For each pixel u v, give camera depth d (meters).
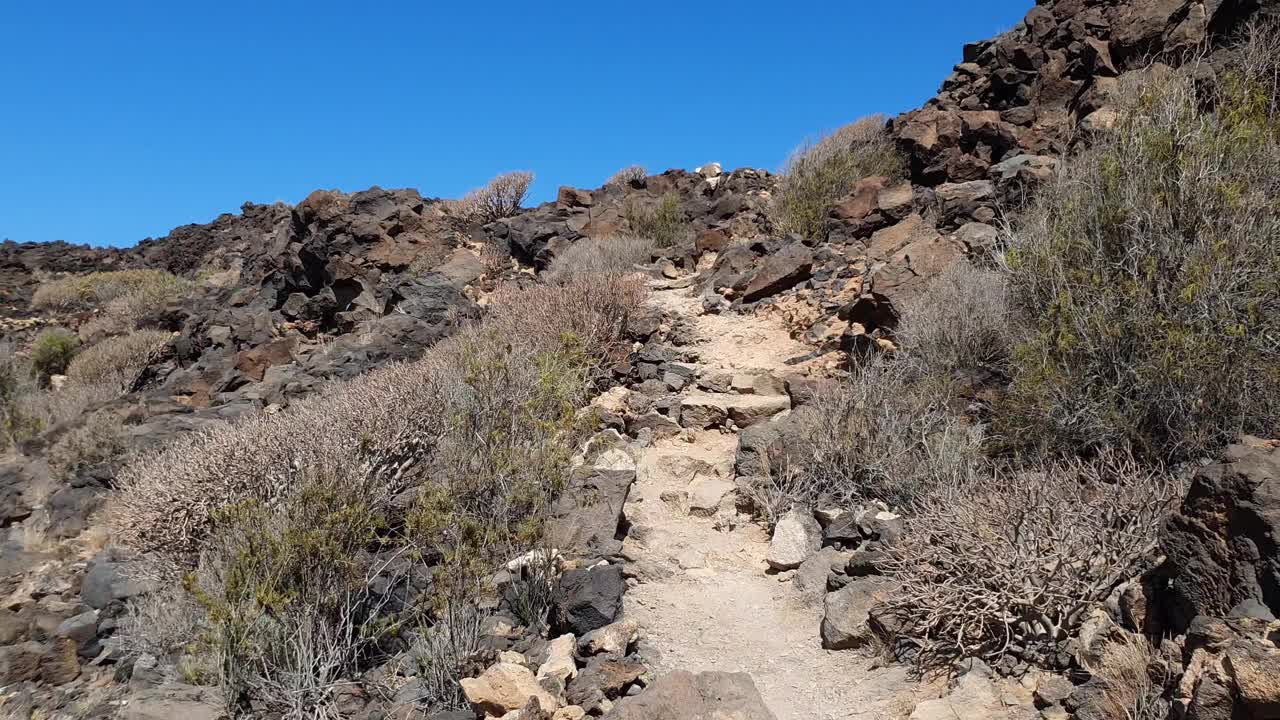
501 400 6.89
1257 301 5.00
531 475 5.88
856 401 6.29
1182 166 5.68
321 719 4.23
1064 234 6.20
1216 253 5.17
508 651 4.65
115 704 4.64
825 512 5.72
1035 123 11.03
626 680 4.32
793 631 4.85
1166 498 4.14
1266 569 3.36
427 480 6.18
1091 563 4.11
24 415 11.12
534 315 9.52
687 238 14.30
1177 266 5.34
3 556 6.80
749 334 9.21
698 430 7.46
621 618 4.88
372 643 4.82
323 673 4.41
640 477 6.64
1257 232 5.30
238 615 4.51
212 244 24.16
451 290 12.70
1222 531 3.56
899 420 6.19
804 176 12.35
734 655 4.65
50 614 5.71
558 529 5.64
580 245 13.83
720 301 10.12
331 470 5.74
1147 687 3.37
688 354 8.98
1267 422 4.85
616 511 5.80
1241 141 5.82
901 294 7.76
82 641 5.35
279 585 4.72
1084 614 4.02
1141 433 5.14
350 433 6.56
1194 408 4.90
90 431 8.91
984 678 3.93
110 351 13.72
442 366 7.96
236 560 4.93
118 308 17.47
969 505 4.48
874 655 4.39
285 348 12.12
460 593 4.72
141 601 5.49
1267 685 2.83
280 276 14.36
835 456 6.10
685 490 6.39
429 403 6.94
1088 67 10.96
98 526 7.39
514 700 4.01
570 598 4.88
